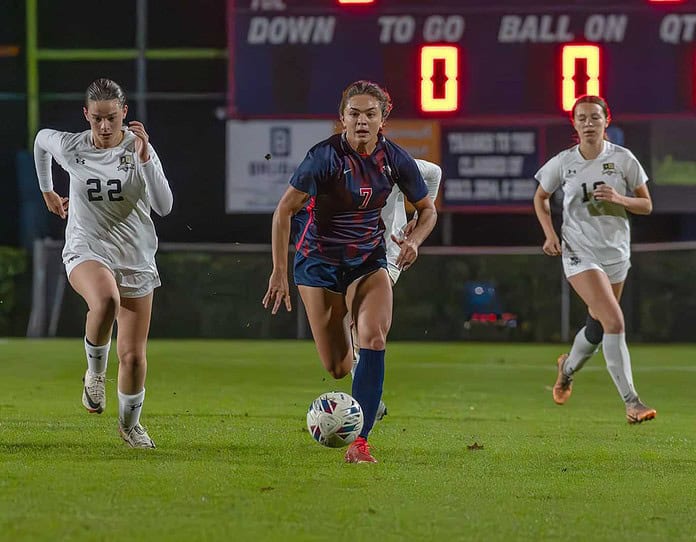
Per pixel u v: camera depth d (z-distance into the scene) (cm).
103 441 2653
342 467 2303
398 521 1792
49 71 8112
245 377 4819
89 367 2594
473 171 7194
